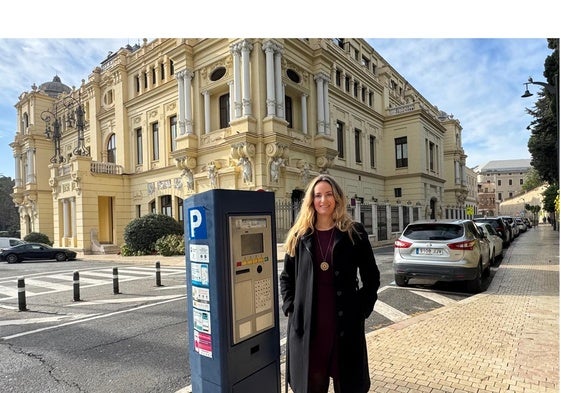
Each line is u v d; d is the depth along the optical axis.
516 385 3.36
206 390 2.61
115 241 26.84
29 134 36.91
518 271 10.14
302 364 2.37
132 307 7.73
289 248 2.63
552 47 13.92
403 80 41.22
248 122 18.73
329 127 23.67
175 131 24.91
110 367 4.40
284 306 2.62
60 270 15.48
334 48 27.11
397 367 3.79
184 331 5.81
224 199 2.58
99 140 30.80
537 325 5.12
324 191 2.51
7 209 65.25
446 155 45.50
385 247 20.03
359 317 2.42
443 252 7.82
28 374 4.25
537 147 18.88
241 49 19.38
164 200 25.61
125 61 28.62
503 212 107.38
